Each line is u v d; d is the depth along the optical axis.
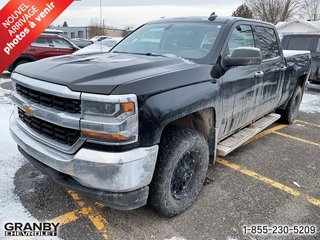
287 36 11.12
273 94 4.71
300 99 6.34
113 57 3.18
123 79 2.31
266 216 2.99
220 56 3.24
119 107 2.15
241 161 4.25
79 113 2.26
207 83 2.93
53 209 2.95
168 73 2.60
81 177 2.28
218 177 3.74
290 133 5.65
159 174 2.59
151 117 2.30
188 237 2.64
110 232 2.66
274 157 4.45
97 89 2.19
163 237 2.62
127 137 2.20
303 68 5.87
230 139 3.95
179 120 3.04
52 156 2.41
